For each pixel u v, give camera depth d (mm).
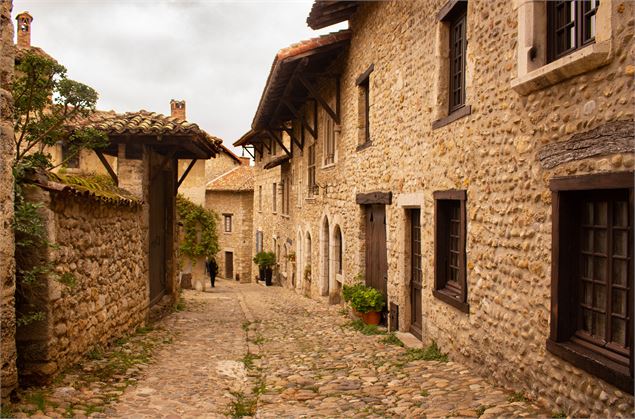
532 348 4246
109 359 5914
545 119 4078
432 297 6523
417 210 7531
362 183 9852
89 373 5266
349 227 10766
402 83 7660
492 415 3920
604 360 3412
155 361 6258
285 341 8008
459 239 5934
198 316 10766
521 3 4238
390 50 8211
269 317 10648
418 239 7512
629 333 3354
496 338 4855
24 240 4480
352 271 10539
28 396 4207
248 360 6723
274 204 22766
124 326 7480
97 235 6215
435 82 6363
